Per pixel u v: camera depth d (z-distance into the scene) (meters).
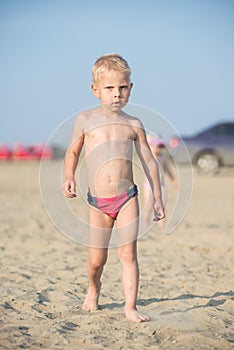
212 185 32.91
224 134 39.75
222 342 6.93
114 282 10.28
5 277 10.58
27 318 8.00
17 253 13.06
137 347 6.77
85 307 8.45
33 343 6.91
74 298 9.19
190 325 7.59
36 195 27.23
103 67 7.78
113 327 7.54
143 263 11.96
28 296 9.16
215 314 8.09
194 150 39.56
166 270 11.34
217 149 39.44
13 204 23.50
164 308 8.59
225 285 9.99
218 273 11.03
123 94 7.82
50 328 7.47
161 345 6.84
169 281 10.36
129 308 7.83
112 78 7.75
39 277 10.65
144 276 10.75
